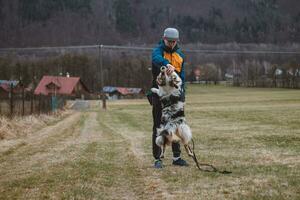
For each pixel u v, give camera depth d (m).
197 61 134.38
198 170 7.91
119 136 17.55
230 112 35.31
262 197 5.64
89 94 103.44
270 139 13.94
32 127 22.97
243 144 12.70
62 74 111.94
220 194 5.92
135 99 101.56
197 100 71.12
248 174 7.32
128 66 118.25
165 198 5.86
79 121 32.22
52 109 40.06
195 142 13.59
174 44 8.47
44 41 165.00
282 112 32.50
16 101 26.12
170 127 8.00
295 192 5.86
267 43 180.50
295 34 187.38
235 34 186.62
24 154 11.52
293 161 8.77
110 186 6.70
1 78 100.25
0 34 163.62
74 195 6.10
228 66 132.12
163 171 7.91
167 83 7.96
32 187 6.75
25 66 104.88
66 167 8.70
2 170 8.71
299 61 116.19
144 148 12.23
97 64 118.56
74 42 167.62
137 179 7.20
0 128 18.33
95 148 12.67
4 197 6.14
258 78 123.00
